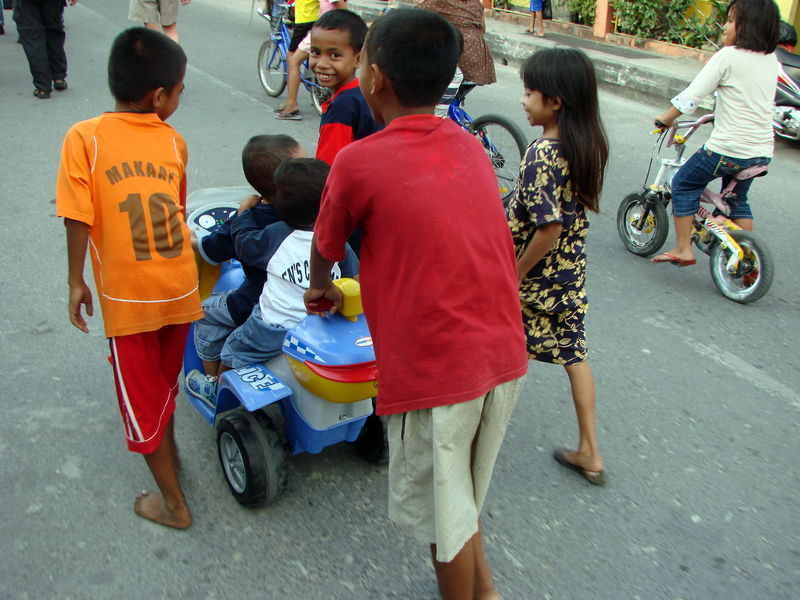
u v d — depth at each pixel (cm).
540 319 312
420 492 224
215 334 314
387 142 206
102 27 1167
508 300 221
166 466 281
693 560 287
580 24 1291
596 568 281
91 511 293
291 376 287
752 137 470
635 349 432
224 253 301
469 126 654
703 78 468
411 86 206
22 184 597
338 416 286
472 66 623
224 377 287
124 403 266
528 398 383
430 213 203
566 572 278
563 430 359
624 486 324
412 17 206
